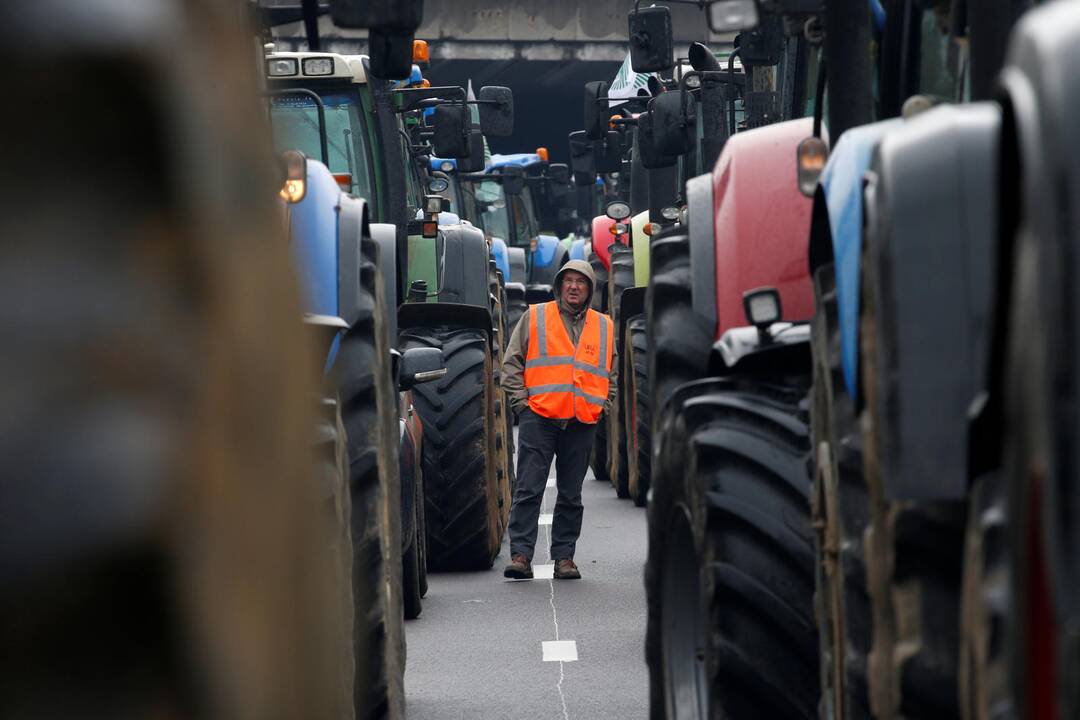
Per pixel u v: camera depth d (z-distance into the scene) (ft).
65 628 7.39
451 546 111.75
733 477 43.24
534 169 326.03
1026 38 17.74
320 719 9.41
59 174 8.00
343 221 54.13
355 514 52.65
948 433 26.71
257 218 9.18
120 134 8.20
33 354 7.57
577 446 107.96
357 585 52.29
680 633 48.39
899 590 29.19
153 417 7.78
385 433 55.83
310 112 114.42
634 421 136.36
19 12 8.04
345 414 54.24
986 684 22.35
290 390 9.27
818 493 37.93
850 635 33.14
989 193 26.96
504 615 95.25
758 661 41.45
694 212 55.77
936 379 26.78
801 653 41.29
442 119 120.47
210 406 8.18
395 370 70.38
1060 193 16.17
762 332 45.88
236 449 8.39
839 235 33.86
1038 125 16.70
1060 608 15.89
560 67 539.70
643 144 104.73
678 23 439.22
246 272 8.81
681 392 47.85
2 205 7.87
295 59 113.91
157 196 8.27
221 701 7.91
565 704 71.97
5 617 7.28
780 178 54.49
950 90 37.81
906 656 28.89
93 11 8.20
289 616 8.93
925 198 27.07
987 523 23.08
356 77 113.80
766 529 42.14
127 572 7.51
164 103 8.38
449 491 111.34
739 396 45.88
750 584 41.83
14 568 7.29
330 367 50.96
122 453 7.55
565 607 97.30
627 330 139.54
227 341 8.46
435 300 133.59
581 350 108.06
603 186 331.16
